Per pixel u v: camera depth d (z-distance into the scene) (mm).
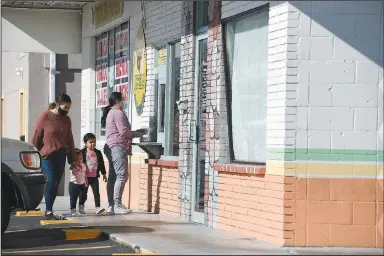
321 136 12430
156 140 18359
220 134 14703
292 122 12406
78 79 25172
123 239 13430
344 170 12414
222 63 14742
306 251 12055
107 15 21125
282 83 12508
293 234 12391
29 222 16531
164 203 17438
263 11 13516
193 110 16125
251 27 13984
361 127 12438
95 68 22797
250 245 12656
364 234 12398
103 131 21859
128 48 19922
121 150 17500
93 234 14516
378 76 12453
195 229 14734
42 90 25422
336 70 12430
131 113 19703
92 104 22766
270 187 12812
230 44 14688
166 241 13172
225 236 13695
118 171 17547
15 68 28984
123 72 20359
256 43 13812
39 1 22266
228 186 14312
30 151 13352
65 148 16453
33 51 23266
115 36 21062
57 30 23422
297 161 12414
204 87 15797
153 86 18359
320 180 12414
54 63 24922
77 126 25000
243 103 14266
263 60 13570
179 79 17188
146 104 18531
